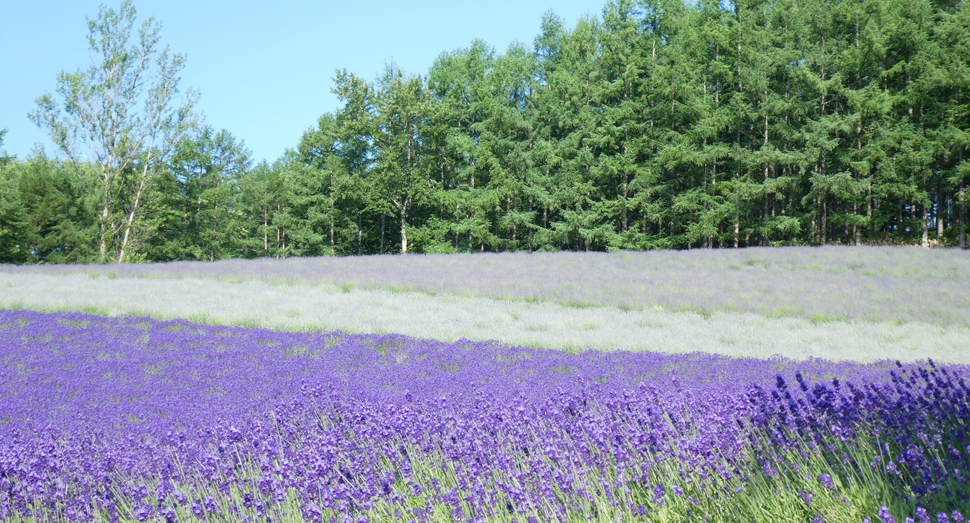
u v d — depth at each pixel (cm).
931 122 4234
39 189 4888
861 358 1230
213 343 1332
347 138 5797
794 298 2138
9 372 1042
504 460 463
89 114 4197
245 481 505
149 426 735
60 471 542
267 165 8375
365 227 6438
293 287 2491
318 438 578
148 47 4312
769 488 405
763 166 4578
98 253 4644
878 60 4362
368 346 1323
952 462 403
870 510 369
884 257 2978
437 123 5647
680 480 432
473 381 980
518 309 2027
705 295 2236
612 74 5300
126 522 456
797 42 4575
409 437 553
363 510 418
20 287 2334
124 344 1297
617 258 3366
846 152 4194
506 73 5622
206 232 6744
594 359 1184
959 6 4409
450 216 6019
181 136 4500
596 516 411
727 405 554
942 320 1742
